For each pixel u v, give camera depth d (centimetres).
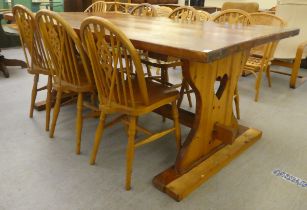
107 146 195
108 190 154
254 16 311
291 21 345
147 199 148
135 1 552
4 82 308
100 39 133
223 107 181
